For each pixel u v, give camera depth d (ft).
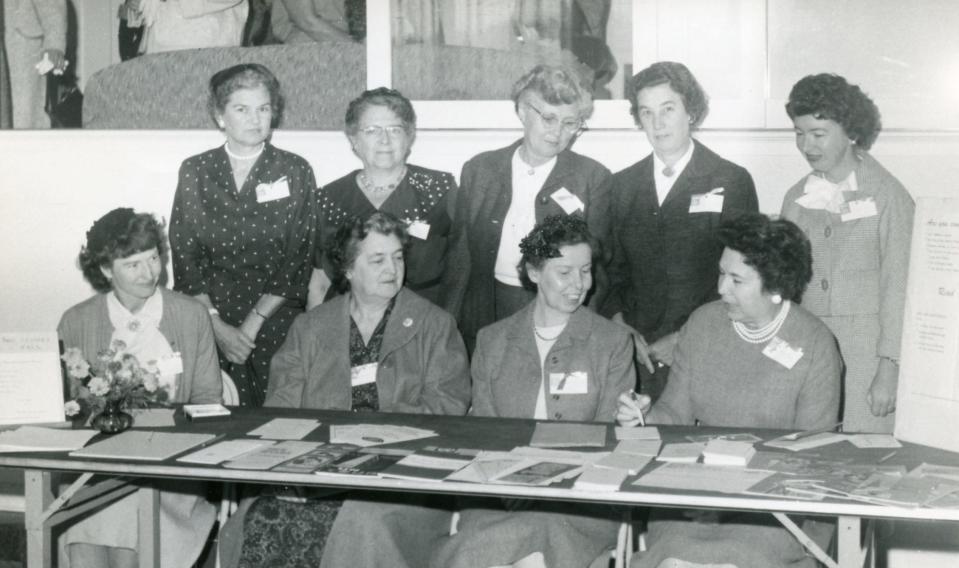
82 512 11.05
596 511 10.73
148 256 12.98
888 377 12.92
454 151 14.58
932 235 10.45
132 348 13.10
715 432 10.87
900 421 10.59
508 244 14.52
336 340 12.82
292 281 15.10
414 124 14.61
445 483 9.03
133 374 11.15
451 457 9.81
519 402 12.14
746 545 9.54
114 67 15.34
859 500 8.39
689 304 14.10
